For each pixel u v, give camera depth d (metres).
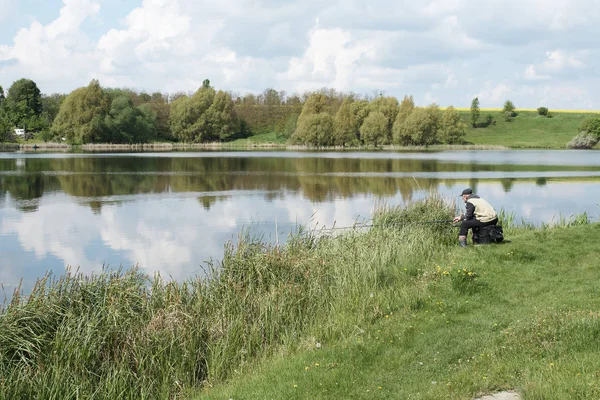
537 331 8.39
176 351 9.23
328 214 27.69
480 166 63.00
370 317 10.32
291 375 8.09
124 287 11.07
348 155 87.81
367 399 7.14
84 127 110.12
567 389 6.40
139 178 45.56
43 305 9.84
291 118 132.62
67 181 42.72
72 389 8.28
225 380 8.92
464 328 9.18
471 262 13.13
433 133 120.06
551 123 172.25
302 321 10.77
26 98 140.00
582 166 63.34
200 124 131.25
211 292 11.64
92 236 22.28
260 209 29.34
